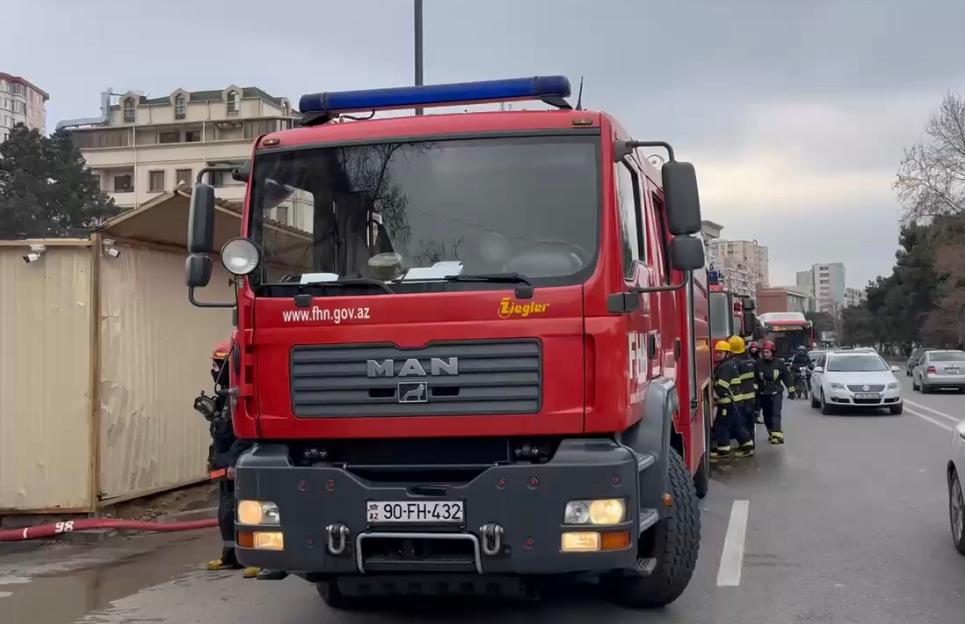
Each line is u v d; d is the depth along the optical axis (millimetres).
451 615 5641
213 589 6434
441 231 4875
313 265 4992
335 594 5918
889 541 7617
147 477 9445
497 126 4949
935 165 52219
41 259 8680
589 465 4453
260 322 4887
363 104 5621
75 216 41469
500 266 4762
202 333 10570
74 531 8219
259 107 70938
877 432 16766
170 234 9398
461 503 4469
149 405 9492
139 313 9375
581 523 4422
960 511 7098
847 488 10438
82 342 8656
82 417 8617
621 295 4617
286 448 4879
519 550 4438
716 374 13250
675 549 5402
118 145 71312
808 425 18406
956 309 59500
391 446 4852
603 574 5359
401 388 4676
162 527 8500
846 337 117438
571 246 4715
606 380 4539
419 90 5586
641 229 5695
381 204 4973
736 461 13008
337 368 4758
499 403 4594
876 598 5914
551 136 4879
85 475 8602
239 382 4918
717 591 6125
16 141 42531
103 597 6266
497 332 4605
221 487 6711
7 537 8141
